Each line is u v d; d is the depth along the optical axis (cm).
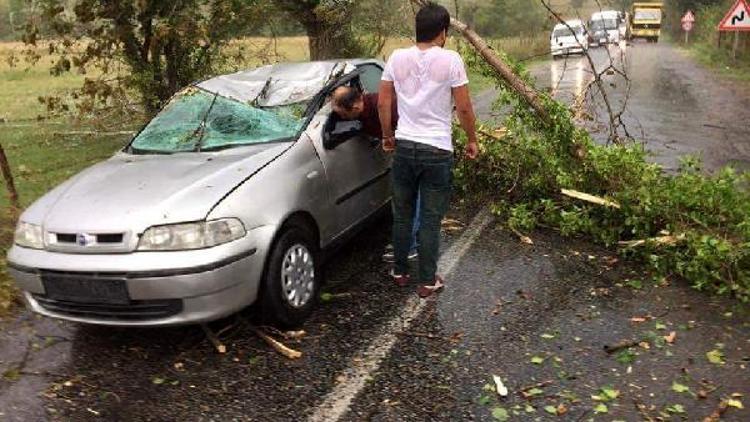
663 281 487
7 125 1319
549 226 609
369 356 397
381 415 340
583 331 418
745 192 557
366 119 511
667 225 526
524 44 3138
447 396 354
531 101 634
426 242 454
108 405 360
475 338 414
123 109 974
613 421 327
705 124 1145
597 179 599
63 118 1286
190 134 493
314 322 443
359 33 1383
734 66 2317
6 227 607
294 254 430
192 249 374
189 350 414
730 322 425
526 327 426
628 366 377
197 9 931
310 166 461
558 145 625
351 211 510
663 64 2531
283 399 358
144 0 839
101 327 450
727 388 352
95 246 377
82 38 894
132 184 418
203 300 376
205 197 392
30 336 441
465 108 436
